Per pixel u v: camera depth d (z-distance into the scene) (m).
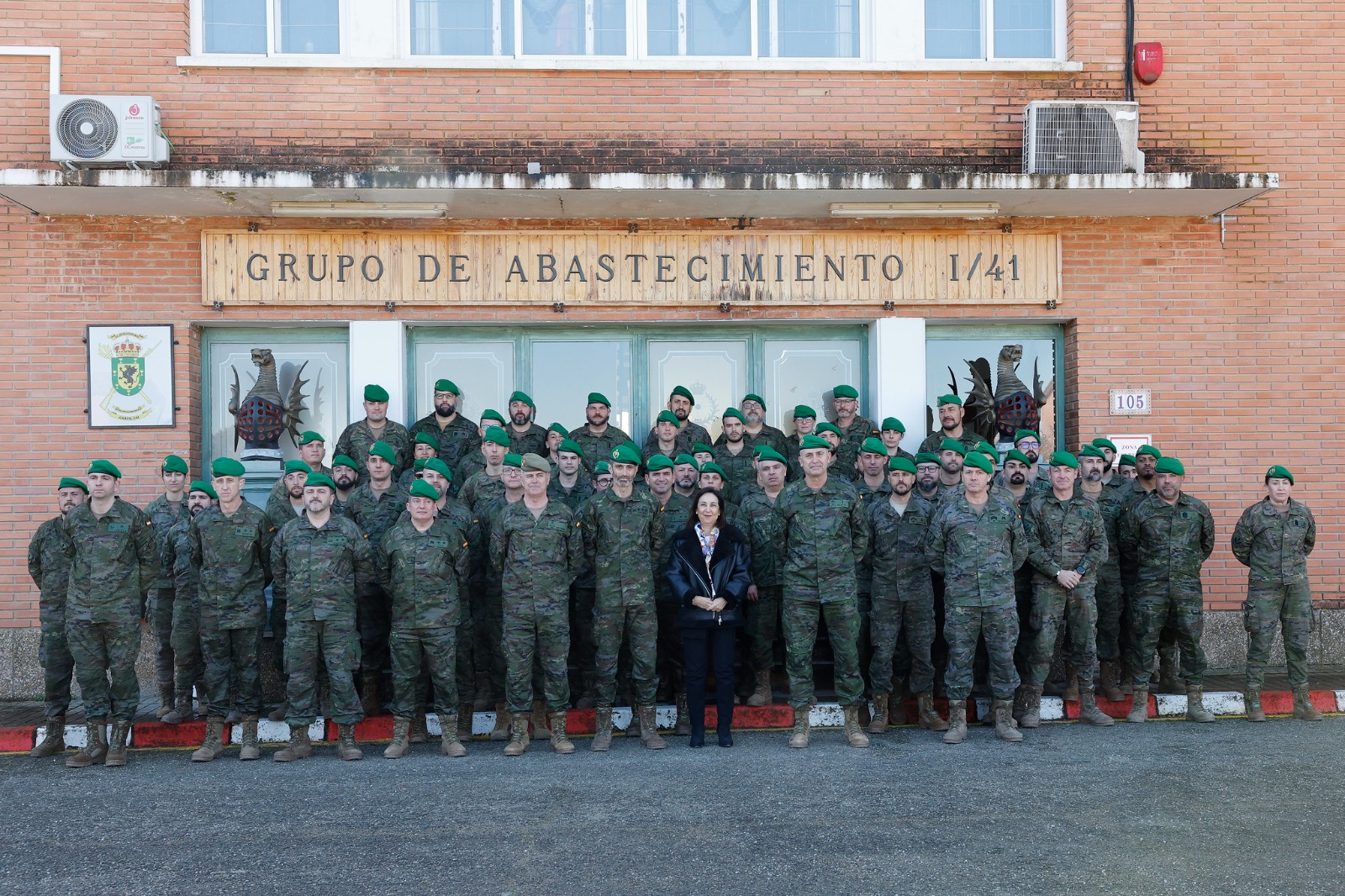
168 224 10.07
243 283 10.09
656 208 10.01
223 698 7.70
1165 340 10.62
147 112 9.55
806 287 10.48
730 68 10.40
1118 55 10.62
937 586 8.73
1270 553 8.64
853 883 4.93
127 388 9.97
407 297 10.22
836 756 7.48
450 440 9.71
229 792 6.66
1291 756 7.30
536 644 7.96
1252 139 10.66
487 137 10.25
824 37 10.70
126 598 7.60
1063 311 10.59
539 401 10.68
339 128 10.16
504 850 5.43
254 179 9.06
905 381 10.52
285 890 4.92
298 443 9.50
